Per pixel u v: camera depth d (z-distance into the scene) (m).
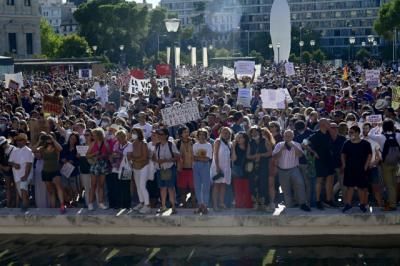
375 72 31.16
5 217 17.08
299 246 15.69
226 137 16.92
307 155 16.78
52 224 16.94
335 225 16.22
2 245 16.30
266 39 151.00
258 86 32.56
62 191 17.19
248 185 17.05
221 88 29.36
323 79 42.75
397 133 16.64
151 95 27.38
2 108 25.73
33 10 120.56
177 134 18.55
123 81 36.62
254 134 16.81
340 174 17.12
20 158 17.31
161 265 14.60
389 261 14.54
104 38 114.50
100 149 17.16
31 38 120.75
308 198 17.00
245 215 16.41
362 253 15.10
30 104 27.84
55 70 81.56
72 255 15.45
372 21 177.12
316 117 18.66
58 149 17.06
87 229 16.92
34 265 14.80
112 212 17.08
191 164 17.22
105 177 17.41
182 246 15.91
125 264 14.73
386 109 18.66
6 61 57.44
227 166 16.88
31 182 17.92
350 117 18.00
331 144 16.75
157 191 17.59
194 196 17.47
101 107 24.19
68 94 32.75
